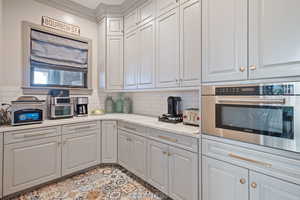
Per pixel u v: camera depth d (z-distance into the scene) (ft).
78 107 8.50
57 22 8.30
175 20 6.13
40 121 6.50
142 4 7.74
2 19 6.69
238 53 3.78
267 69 3.33
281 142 3.15
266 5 3.33
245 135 3.66
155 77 7.06
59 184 6.64
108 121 8.20
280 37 3.14
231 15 3.89
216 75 4.21
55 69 8.30
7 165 5.56
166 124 6.20
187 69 5.71
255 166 3.51
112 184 6.66
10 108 6.14
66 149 7.00
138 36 8.02
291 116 3.02
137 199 5.70
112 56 9.17
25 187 5.93
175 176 5.26
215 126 4.23
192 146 4.76
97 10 9.35
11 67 6.98
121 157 7.95
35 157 6.16
